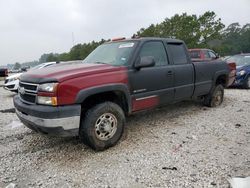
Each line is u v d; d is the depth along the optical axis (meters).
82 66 4.23
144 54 4.77
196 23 38.16
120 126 4.26
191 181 3.15
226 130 4.99
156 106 5.02
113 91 4.18
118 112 4.20
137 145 4.32
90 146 4.07
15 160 3.93
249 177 3.13
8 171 3.60
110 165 3.65
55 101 3.58
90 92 3.81
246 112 6.34
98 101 4.21
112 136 4.17
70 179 3.32
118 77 4.19
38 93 3.71
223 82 7.22
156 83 4.84
